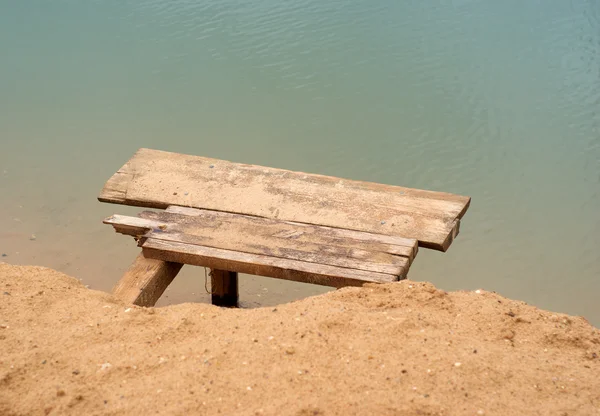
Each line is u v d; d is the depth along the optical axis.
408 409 4.27
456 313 5.43
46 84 16.16
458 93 16.19
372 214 7.58
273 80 16.52
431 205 7.71
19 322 5.33
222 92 16.00
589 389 4.57
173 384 4.57
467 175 13.77
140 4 20.03
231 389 4.49
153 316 5.39
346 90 16.27
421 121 15.34
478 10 19.62
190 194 8.00
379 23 18.89
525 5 19.95
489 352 4.86
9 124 14.66
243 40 18.11
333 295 5.66
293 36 18.33
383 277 6.46
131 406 4.40
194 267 10.71
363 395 4.39
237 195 7.96
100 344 5.05
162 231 7.27
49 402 4.46
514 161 14.24
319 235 7.18
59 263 10.68
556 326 5.29
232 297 9.38
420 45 17.91
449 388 4.47
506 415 4.28
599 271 11.70
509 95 16.08
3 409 4.42
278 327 5.08
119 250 11.08
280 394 4.43
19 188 12.61
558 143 14.48
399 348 4.84
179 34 18.41
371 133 14.85
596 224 12.72
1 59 17.20
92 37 18.33
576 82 16.39
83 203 12.34
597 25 18.77
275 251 6.93
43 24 18.94
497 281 11.66
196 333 5.14
